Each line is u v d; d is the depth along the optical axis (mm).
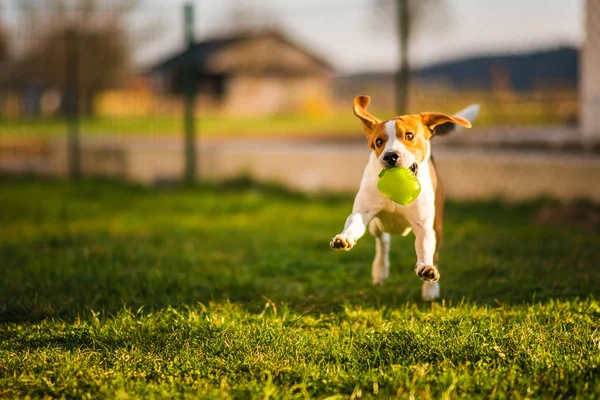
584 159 8219
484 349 3303
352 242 3648
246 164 10961
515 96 11680
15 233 7422
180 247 6395
